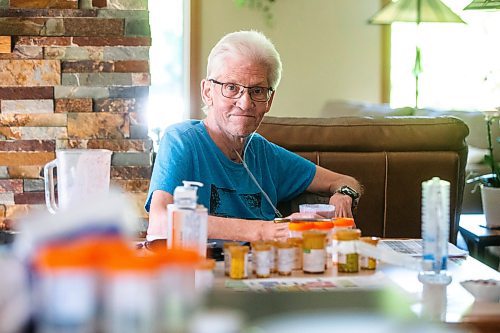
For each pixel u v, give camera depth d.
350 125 3.02
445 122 3.05
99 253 0.86
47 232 0.89
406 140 3.01
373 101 6.86
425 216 1.75
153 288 0.86
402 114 6.16
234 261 1.68
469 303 1.57
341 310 1.02
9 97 2.93
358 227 3.00
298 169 2.78
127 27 2.95
